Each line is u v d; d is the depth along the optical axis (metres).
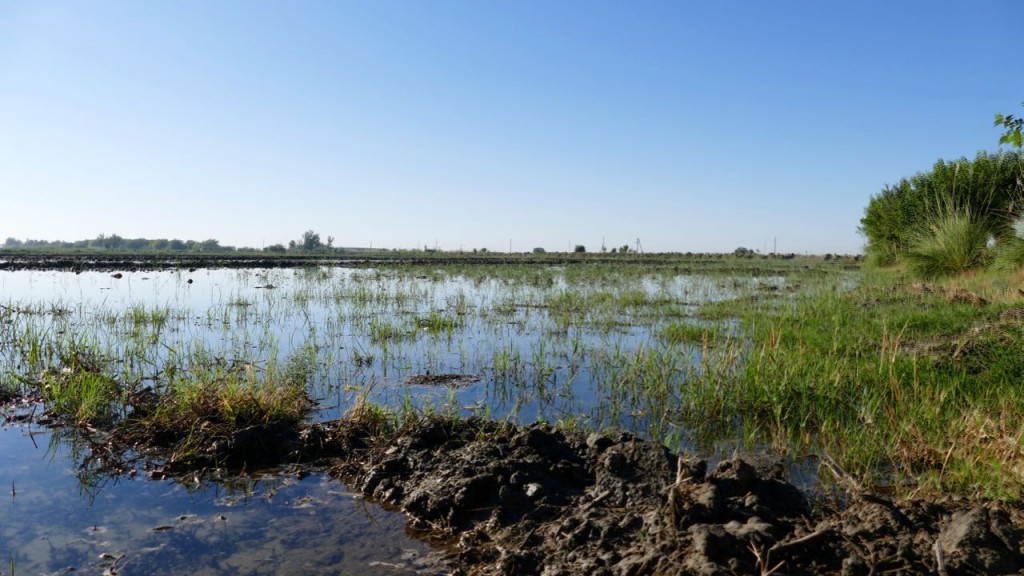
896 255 24.16
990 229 17.92
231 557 4.05
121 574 3.84
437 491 4.60
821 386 7.08
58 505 4.81
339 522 4.54
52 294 19.20
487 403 7.40
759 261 44.94
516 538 4.09
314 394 7.75
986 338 8.52
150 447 5.91
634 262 42.41
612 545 3.75
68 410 6.95
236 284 22.59
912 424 5.84
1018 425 5.60
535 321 13.84
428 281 24.53
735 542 3.47
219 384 6.91
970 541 3.39
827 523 3.72
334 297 18.06
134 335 11.43
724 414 6.97
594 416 6.97
